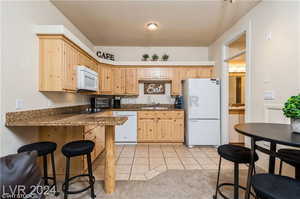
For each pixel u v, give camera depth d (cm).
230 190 194
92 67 329
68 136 217
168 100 451
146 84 451
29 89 189
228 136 364
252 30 254
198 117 365
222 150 162
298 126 123
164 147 365
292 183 97
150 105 448
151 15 277
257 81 243
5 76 159
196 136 366
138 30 340
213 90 365
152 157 303
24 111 182
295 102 124
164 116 385
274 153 118
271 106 216
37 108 201
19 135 180
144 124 386
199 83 365
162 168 256
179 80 418
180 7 252
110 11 264
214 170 248
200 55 453
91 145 179
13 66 168
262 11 232
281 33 201
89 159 178
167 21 299
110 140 190
